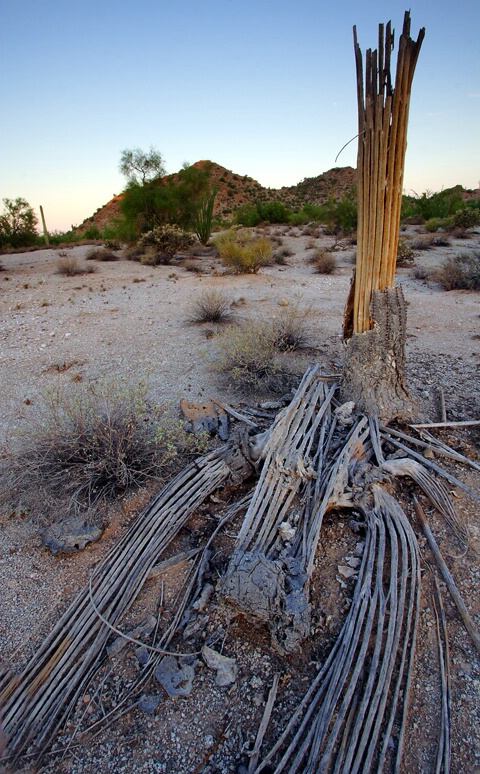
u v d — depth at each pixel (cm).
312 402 426
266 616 244
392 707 214
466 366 588
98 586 287
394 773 194
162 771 203
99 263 1781
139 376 589
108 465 371
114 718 223
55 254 2247
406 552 286
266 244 1588
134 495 364
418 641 247
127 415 419
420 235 2025
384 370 414
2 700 230
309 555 280
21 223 2781
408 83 326
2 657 253
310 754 197
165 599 282
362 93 340
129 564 299
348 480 341
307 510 314
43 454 382
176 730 217
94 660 249
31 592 290
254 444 377
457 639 249
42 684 236
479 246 1798
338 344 683
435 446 393
